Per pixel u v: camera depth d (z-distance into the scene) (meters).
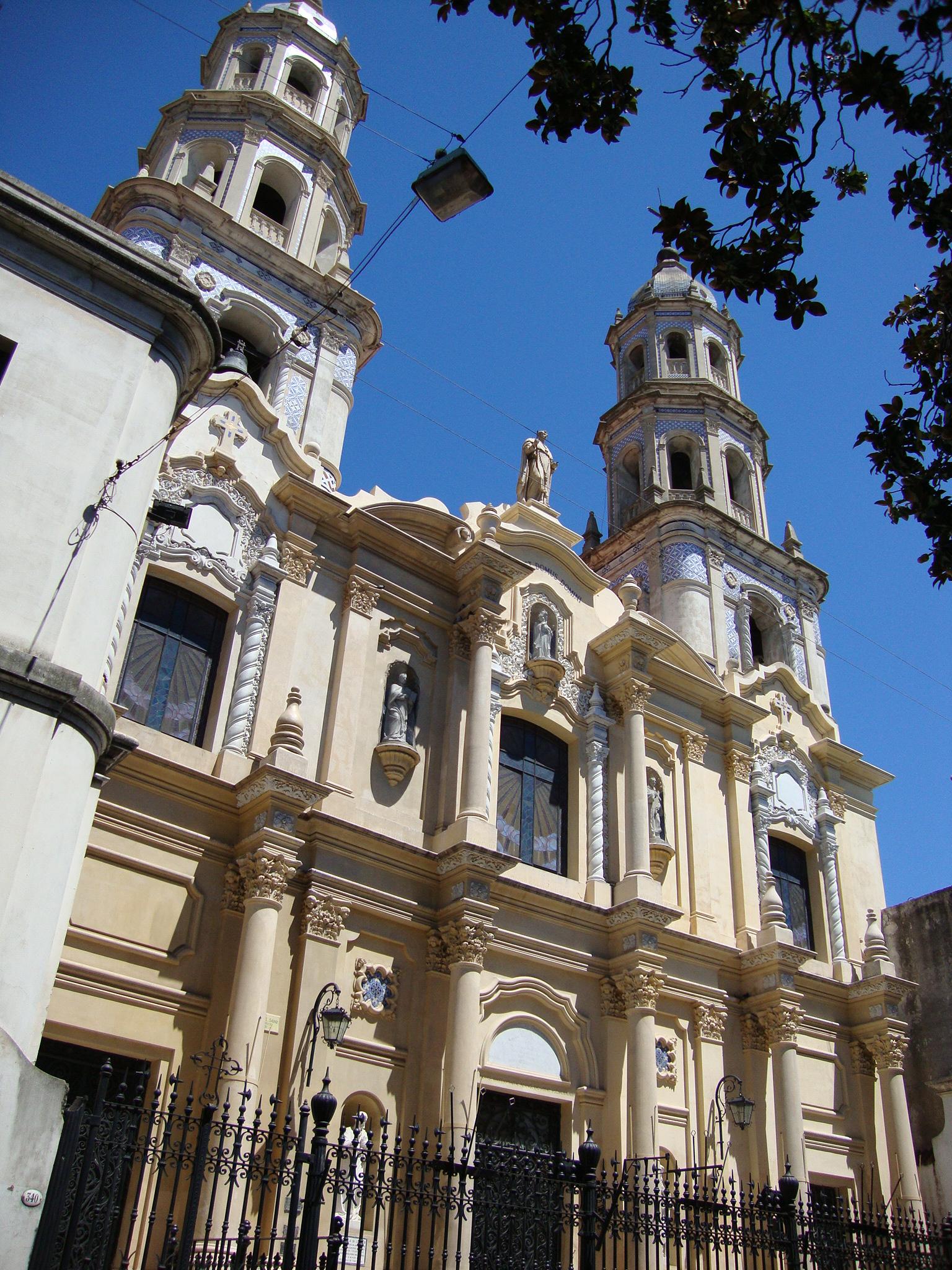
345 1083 16.91
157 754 17.09
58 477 11.53
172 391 13.28
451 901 18.80
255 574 19.44
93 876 15.86
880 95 9.19
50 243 12.41
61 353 12.08
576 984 20.62
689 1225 13.95
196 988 16.16
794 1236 14.88
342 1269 11.99
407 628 21.27
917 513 11.56
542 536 24.19
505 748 22.20
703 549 30.95
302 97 29.98
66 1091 9.22
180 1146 10.30
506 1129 18.69
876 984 24.97
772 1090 22.41
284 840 16.77
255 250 25.58
